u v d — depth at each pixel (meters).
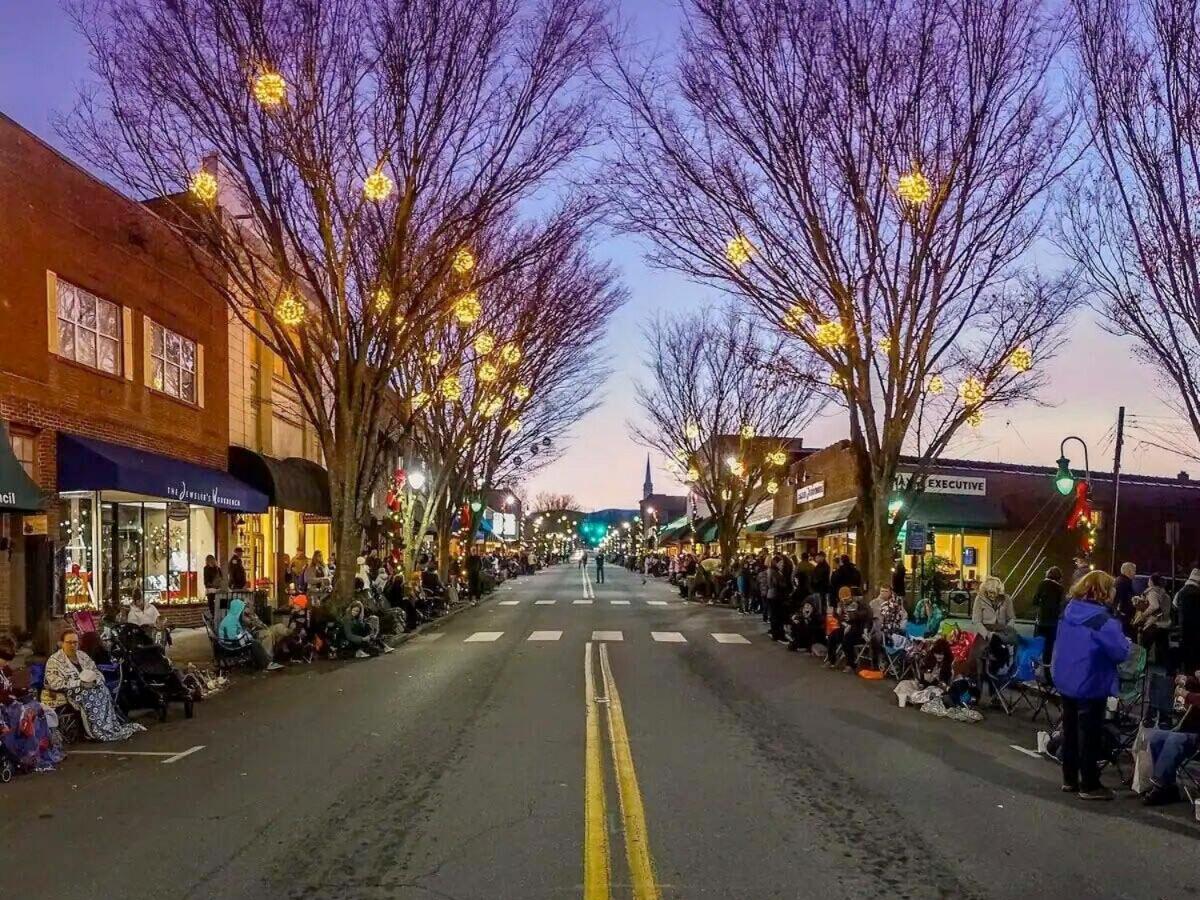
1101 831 7.49
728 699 13.84
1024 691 13.10
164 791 8.80
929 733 11.41
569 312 28.03
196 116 17.33
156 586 23.19
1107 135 15.86
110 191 19.89
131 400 20.73
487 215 19.69
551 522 158.75
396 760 9.88
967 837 7.29
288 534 32.91
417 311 21.23
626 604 36.94
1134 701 10.37
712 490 39.72
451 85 18.30
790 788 8.71
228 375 26.39
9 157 16.41
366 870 6.54
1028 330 19.12
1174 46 13.50
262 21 16.78
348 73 17.89
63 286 18.33
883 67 16.33
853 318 17.88
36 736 9.66
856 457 19.14
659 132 18.70
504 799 8.28
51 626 16.61
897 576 25.58
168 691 12.67
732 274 17.94
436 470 32.25
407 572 30.72
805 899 5.98
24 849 7.12
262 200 19.31
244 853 6.93
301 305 18.73
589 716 12.30
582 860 6.68
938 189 16.73
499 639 22.84
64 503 19.06
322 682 15.93
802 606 20.22
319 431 20.47
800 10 16.41
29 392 16.88
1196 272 13.95
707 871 6.47
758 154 16.92
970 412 18.52
